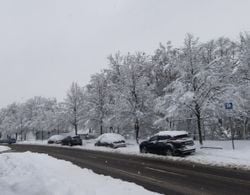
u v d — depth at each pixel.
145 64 43.31
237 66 29.64
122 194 9.07
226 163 16.62
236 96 25.12
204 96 25.72
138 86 37.97
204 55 32.62
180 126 37.03
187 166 16.58
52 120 73.88
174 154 21.98
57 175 11.16
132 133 45.22
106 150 31.28
